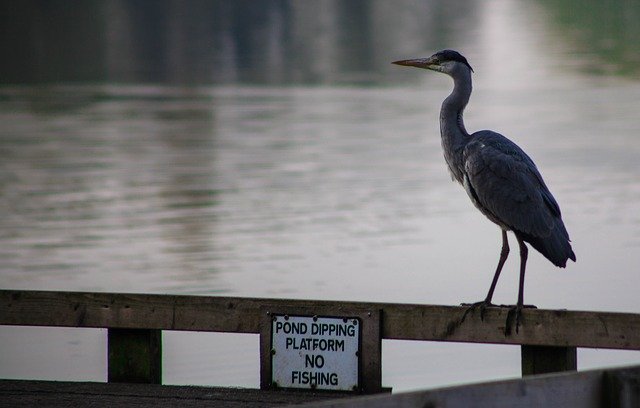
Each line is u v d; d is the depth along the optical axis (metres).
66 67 54.44
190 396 7.54
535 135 32.00
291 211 22.14
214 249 18.81
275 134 33.38
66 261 18.27
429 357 13.14
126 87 46.94
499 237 19.53
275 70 52.38
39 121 37.22
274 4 90.75
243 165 28.03
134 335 7.91
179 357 12.85
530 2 87.62
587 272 16.84
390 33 67.12
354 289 15.99
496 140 8.87
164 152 30.36
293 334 7.62
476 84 44.78
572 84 43.97
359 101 41.06
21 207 23.23
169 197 23.95
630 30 65.31
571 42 59.97
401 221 21.00
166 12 83.81
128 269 17.56
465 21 73.12
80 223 21.44
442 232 20.00
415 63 9.39
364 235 19.81
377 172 26.56
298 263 17.64
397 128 34.12
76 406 7.29
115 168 27.95
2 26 73.50
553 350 7.37
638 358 12.84
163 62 56.16
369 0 93.75
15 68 54.38
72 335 13.72
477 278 16.64
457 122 9.26
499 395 5.12
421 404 5.09
